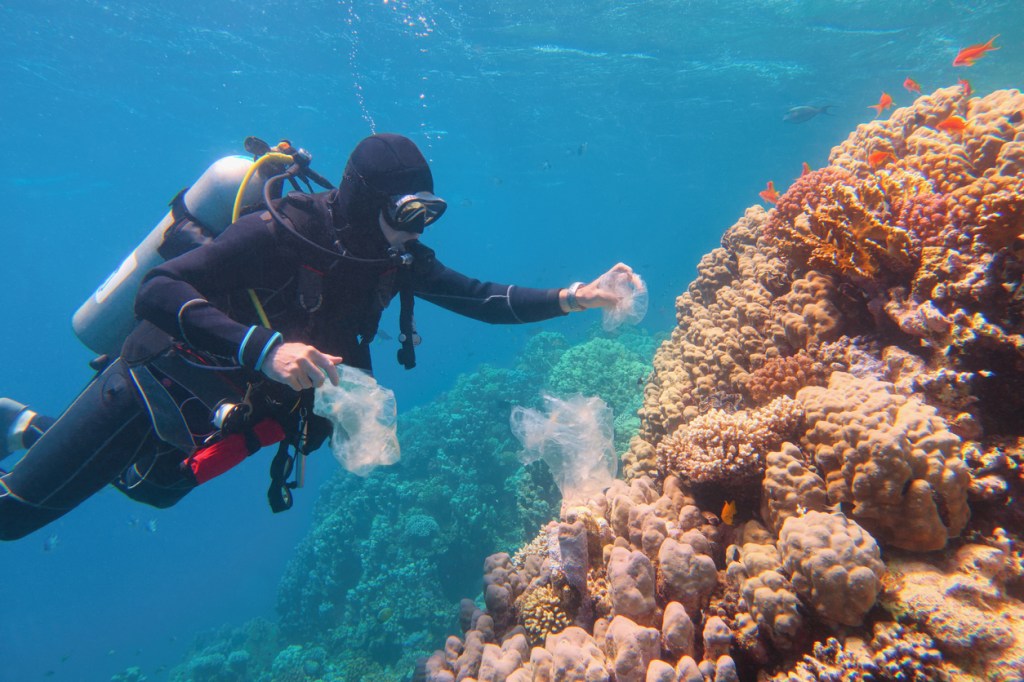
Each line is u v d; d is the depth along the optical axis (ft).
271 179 8.43
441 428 46.68
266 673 39.78
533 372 55.36
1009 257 7.75
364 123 85.35
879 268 9.63
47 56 59.11
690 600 7.57
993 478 6.89
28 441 11.37
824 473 7.80
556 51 64.54
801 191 12.10
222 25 54.29
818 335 10.33
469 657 10.23
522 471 36.88
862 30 64.59
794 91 84.43
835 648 6.07
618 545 8.95
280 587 49.26
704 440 9.06
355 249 7.86
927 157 10.84
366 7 52.75
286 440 8.33
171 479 9.24
